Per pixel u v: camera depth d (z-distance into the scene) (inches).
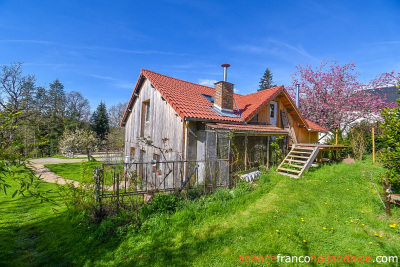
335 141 603.5
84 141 938.1
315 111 756.6
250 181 314.7
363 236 166.9
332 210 211.6
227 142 309.3
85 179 234.5
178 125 318.0
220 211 211.6
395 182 213.9
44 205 283.3
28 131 610.5
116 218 194.5
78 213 219.1
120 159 618.8
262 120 456.1
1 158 101.3
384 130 239.9
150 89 419.8
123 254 154.8
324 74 765.3
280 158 443.5
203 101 379.9
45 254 164.2
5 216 245.4
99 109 1855.3
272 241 161.2
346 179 316.2
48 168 639.1
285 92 480.7
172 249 156.2
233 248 153.9
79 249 166.7
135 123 492.7
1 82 532.4
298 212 208.4
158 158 374.0
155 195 233.0
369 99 684.1
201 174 297.4
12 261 154.4
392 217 195.2
